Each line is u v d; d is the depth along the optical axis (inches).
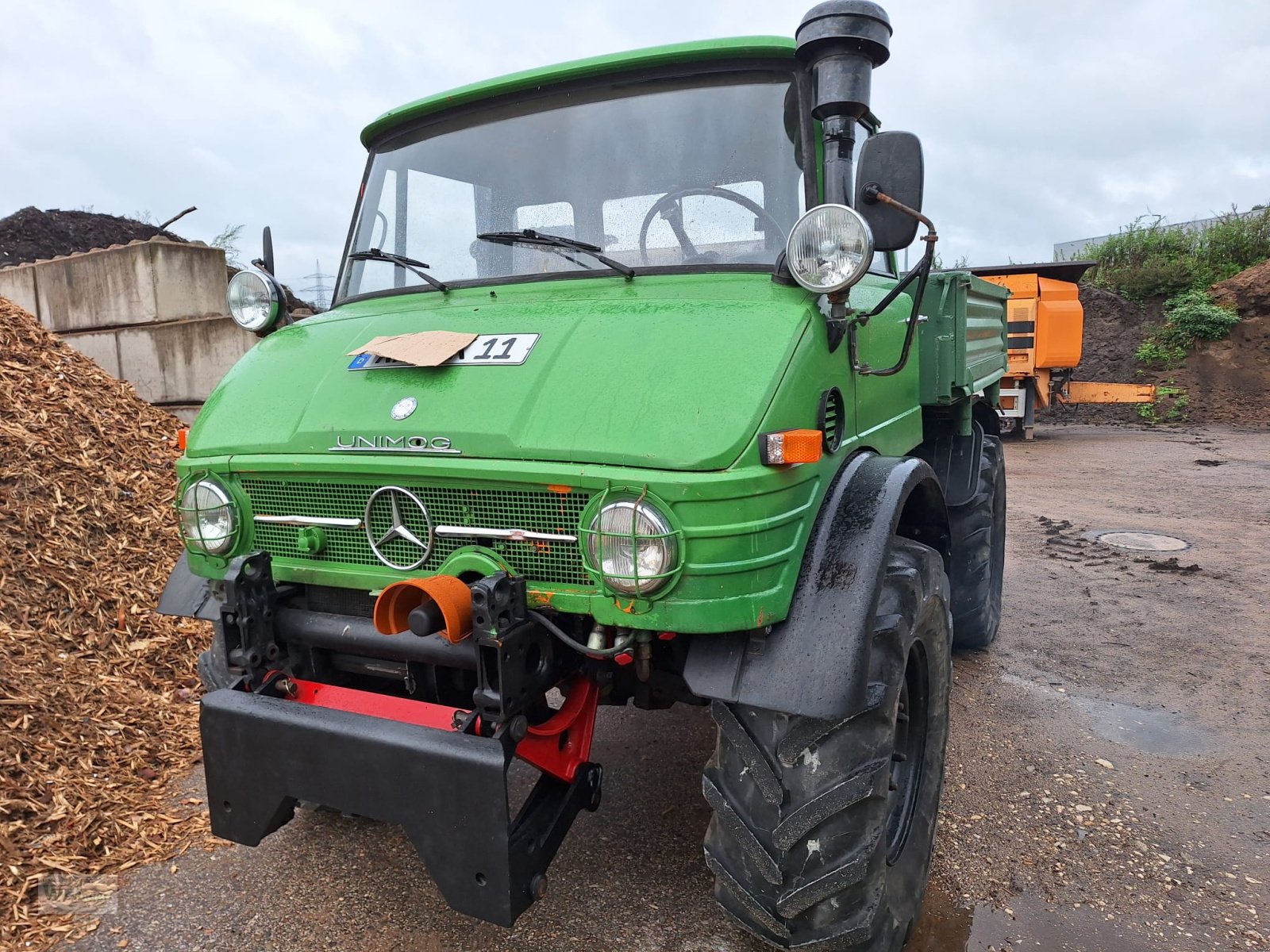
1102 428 700.7
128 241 425.7
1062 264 592.1
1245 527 319.0
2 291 312.5
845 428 97.8
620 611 78.3
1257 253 788.6
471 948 99.9
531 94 120.1
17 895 104.7
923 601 95.9
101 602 171.8
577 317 94.7
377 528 90.8
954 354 143.6
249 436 98.6
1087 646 198.4
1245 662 188.1
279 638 97.3
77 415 227.0
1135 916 106.1
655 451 77.1
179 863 114.8
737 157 108.4
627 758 144.9
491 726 80.0
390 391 92.8
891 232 90.1
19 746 126.7
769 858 82.6
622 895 109.3
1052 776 139.2
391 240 126.6
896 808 102.3
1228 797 133.1
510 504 83.6
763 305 90.5
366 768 81.3
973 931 103.4
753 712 83.4
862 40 93.1
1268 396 692.1
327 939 101.3
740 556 76.6
